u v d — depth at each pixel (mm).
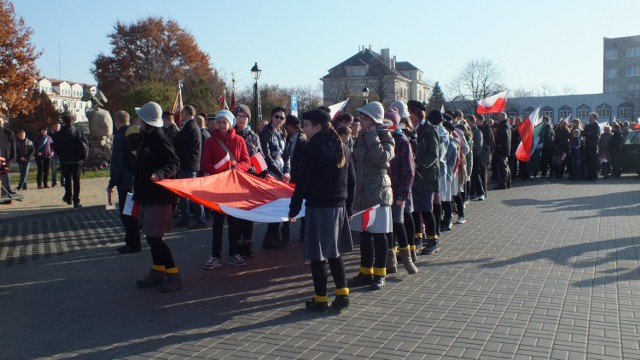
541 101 77250
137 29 62750
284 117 9617
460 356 4859
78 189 14258
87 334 5520
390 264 7609
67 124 14203
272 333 5488
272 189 8305
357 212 6715
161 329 5641
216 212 8070
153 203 6867
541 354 4879
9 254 9188
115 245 9883
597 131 20688
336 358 4855
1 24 36562
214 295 6801
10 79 37625
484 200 15359
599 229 10680
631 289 6777
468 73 67250
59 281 7484
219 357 4918
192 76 58562
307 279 7488
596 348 5000
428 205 8602
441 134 9906
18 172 28484
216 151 8234
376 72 76750
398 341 5227
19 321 5902
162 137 6855
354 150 6957
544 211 13125
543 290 6773
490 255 8617
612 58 114750
